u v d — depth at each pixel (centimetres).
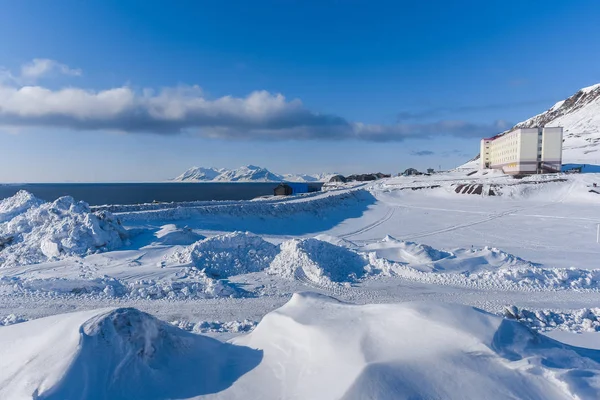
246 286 1142
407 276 1237
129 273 1214
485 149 7569
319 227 2989
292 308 602
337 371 429
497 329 482
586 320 838
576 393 388
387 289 1109
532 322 843
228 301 1005
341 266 1315
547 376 412
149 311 926
